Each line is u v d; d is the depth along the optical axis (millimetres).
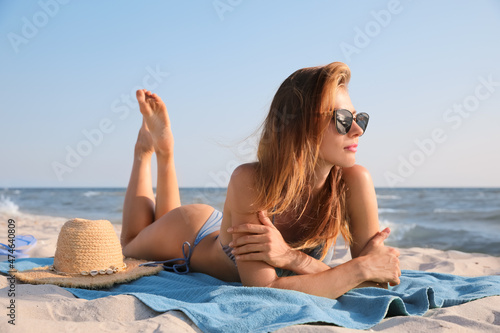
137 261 2945
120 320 1790
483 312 1996
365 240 2352
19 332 1511
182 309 1769
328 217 2303
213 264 2701
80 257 2514
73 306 1868
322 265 2201
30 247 3971
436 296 2250
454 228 10414
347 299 2094
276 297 1967
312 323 1743
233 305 1873
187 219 2867
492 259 4215
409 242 7934
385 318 1890
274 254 2100
